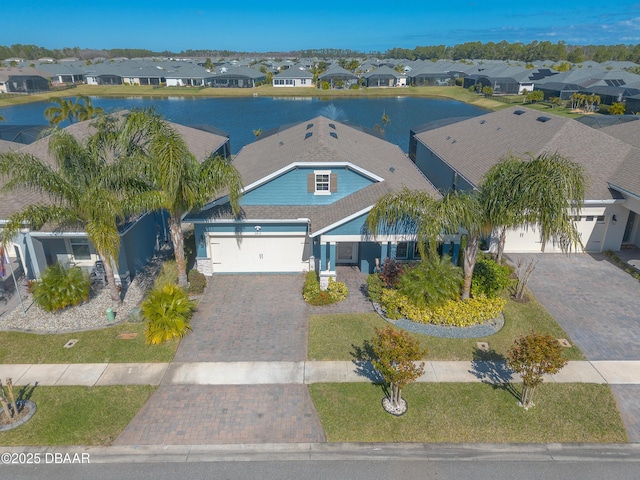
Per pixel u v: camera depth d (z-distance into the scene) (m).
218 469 11.63
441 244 20.69
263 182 21.73
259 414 13.42
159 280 21.80
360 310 19.09
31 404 13.76
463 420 13.15
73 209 17.55
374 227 18.67
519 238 24.12
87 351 16.36
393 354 12.66
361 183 22.20
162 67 154.12
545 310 18.86
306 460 11.91
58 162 16.70
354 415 13.35
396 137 60.34
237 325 18.05
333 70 124.12
